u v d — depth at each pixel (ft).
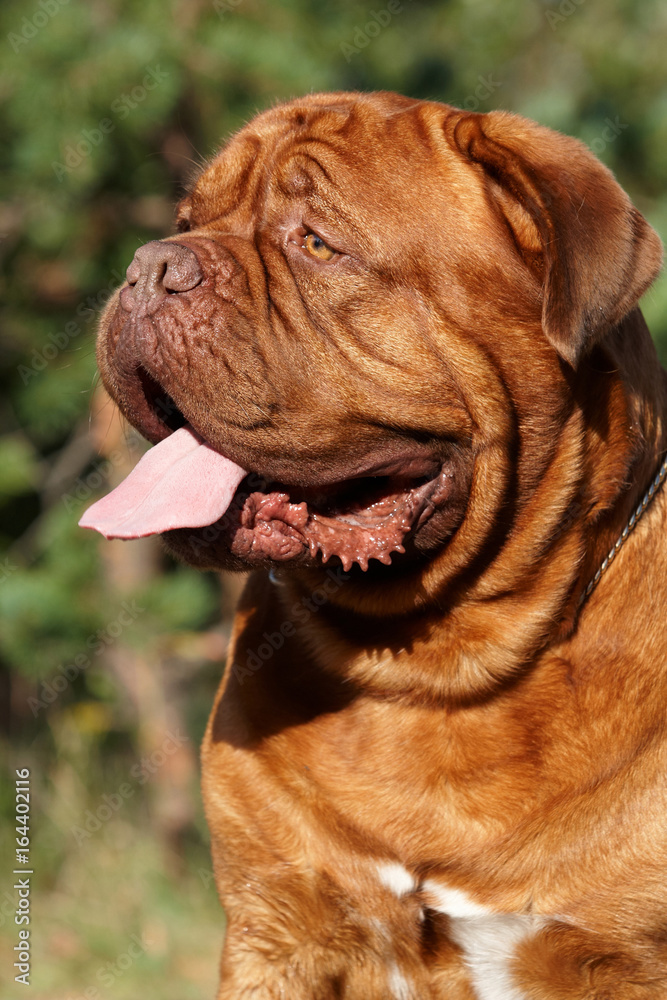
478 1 52.29
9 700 55.57
